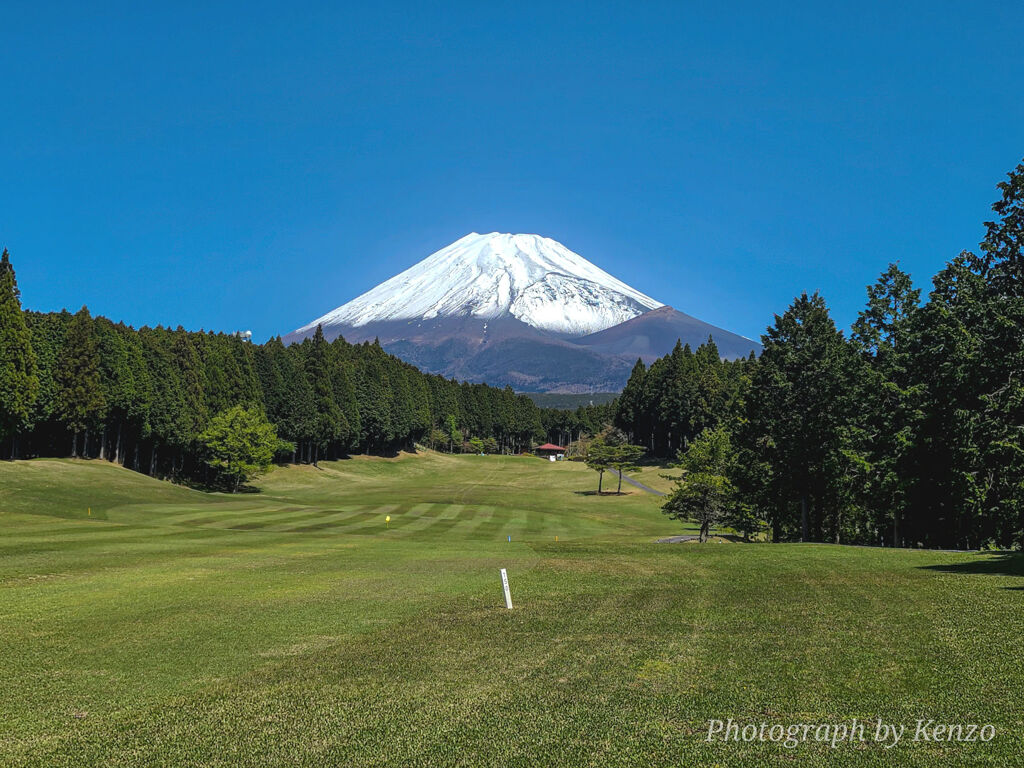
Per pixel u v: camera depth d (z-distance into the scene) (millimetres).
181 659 13836
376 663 13406
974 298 36781
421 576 24406
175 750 9516
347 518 61125
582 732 9805
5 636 15641
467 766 8852
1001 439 34812
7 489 59531
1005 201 33594
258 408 101562
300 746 9570
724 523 61062
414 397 162750
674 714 10414
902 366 44438
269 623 16844
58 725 10430
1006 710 10078
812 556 29312
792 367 51281
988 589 19484
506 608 18344
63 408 78625
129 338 87750
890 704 10492
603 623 16406
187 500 71688
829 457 47688
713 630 15500
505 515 71125
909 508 44312
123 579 23766
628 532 66250
